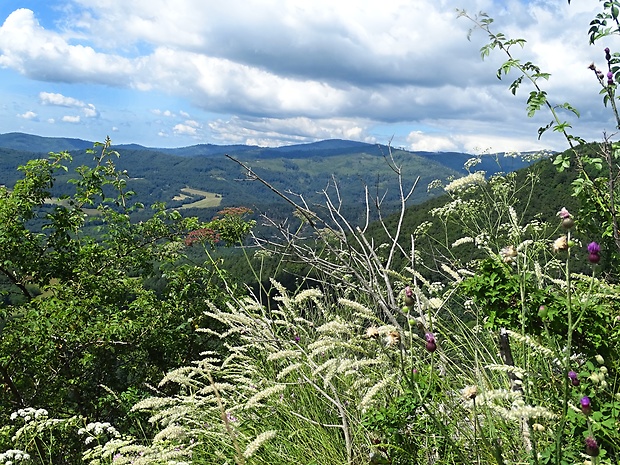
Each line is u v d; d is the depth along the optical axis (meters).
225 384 3.39
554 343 2.32
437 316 2.97
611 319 2.53
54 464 5.32
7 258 9.70
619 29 3.22
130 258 10.37
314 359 3.66
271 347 3.78
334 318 3.79
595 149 3.32
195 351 9.27
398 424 2.43
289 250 3.36
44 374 9.23
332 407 3.27
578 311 2.31
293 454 3.10
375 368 3.02
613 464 1.99
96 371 9.38
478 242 3.73
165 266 9.82
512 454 2.27
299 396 3.52
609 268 3.29
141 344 9.05
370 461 2.46
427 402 2.38
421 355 2.77
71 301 9.02
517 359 2.93
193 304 9.25
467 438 2.32
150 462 2.92
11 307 9.38
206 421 3.39
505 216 4.20
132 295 10.63
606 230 3.24
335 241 3.41
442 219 4.36
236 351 4.07
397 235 3.27
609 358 2.31
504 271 2.45
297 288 4.14
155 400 3.28
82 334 8.50
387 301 3.20
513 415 1.83
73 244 10.59
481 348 3.06
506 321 2.39
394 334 2.25
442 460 2.38
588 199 3.39
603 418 2.05
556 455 1.86
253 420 3.44
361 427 2.76
